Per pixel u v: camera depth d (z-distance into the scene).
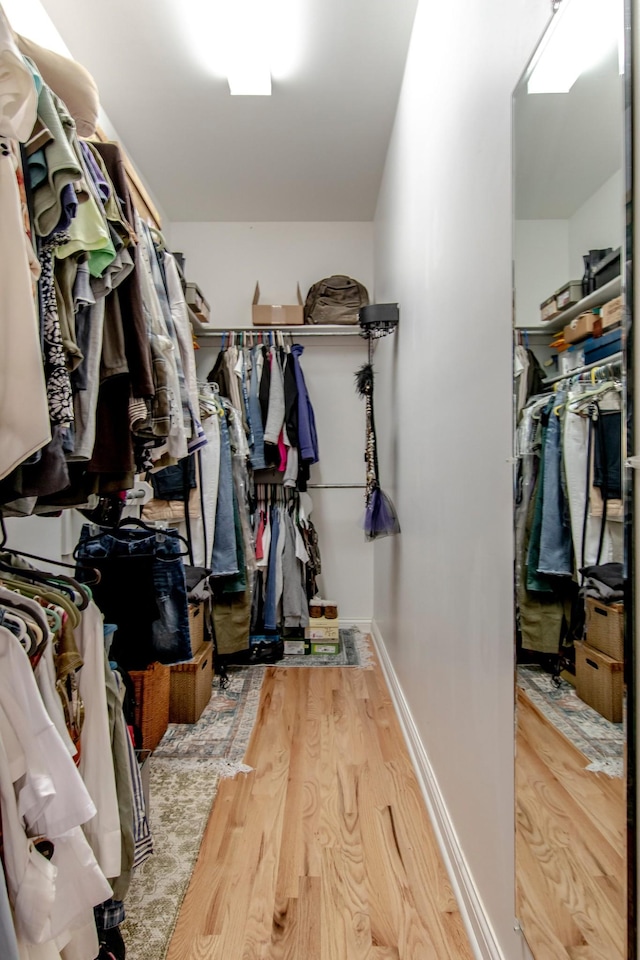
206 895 1.39
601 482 0.72
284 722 2.36
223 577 2.81
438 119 1.62
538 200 0.90
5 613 0.84
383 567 3.05
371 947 1.24
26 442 0.75
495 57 1.11
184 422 1.61
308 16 1.98
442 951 1.23
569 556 0.81
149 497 2.58
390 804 1.77
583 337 0.76
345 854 1.54
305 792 1.84
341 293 3.40
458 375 1.40
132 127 2.63
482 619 1.21
